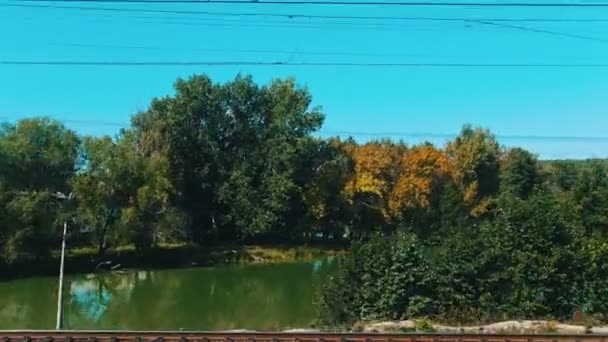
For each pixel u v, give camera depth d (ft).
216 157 247.09
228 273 193.36
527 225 88.33
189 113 244.22
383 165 251.80
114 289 162.20
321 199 250.78
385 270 88.22
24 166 188.24
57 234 191.42
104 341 63.21
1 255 179.83
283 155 242.58
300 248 241.96
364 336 64.59
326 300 91.04
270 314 119.75
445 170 254.68
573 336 63.67
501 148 275.18
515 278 85.35
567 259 85.92
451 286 86.22
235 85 253.03
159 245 230.07
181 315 121.19
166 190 214.28
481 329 76.48
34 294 152.05
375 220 258.98
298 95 251.19
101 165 200.64
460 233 91.76
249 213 241.14
